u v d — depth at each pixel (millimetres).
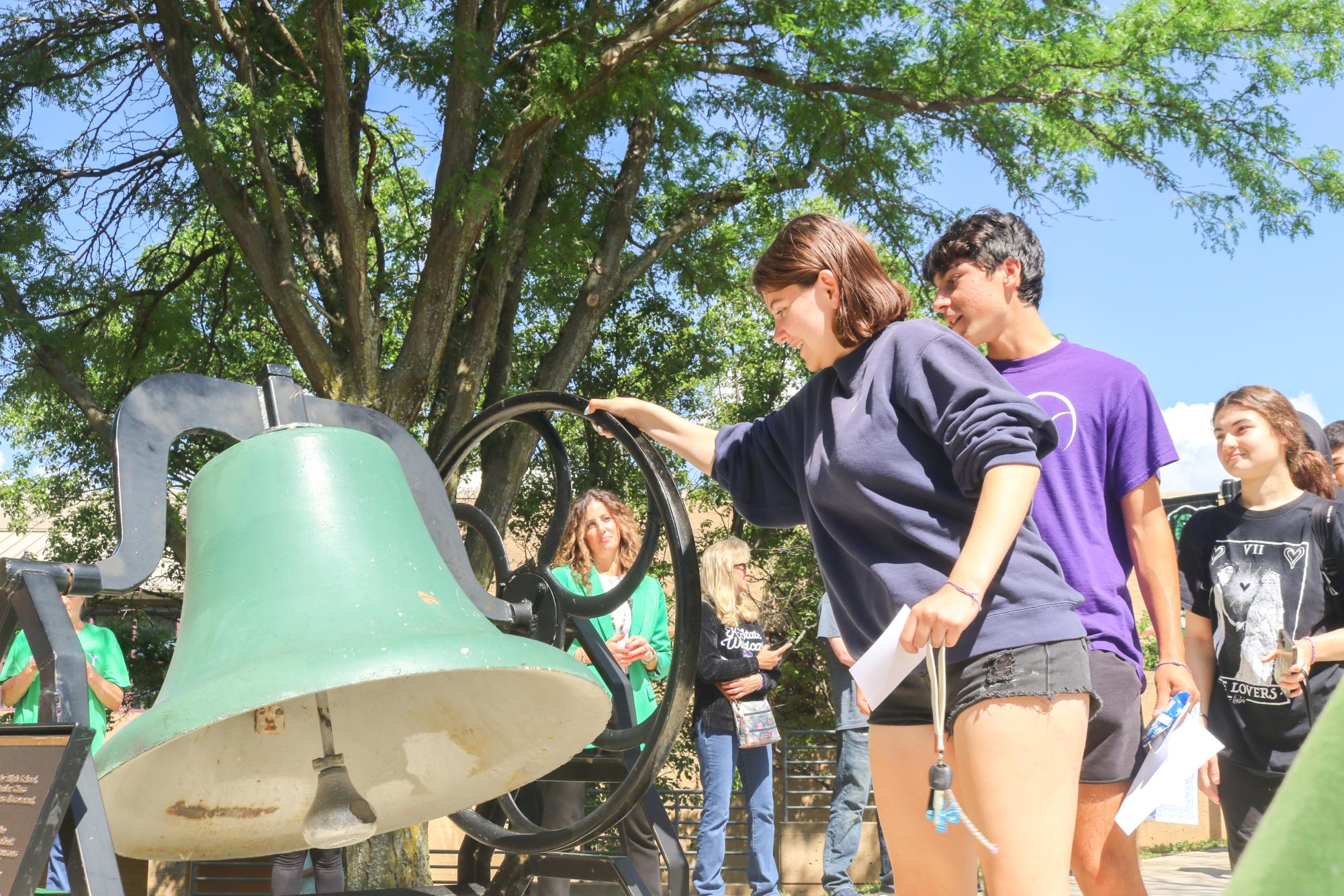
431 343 8469
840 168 10852
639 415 2230
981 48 9789
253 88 8305
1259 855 164
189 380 1665
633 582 1871
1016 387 2410
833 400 1833
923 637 1486
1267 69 9875
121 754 1294
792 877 8766
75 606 4973
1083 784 2203
